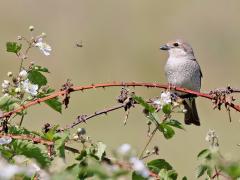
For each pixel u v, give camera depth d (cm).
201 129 1623
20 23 2539
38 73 619
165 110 572
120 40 2534
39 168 532
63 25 2559
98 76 2220
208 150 516
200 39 2594
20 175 478
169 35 2598
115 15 2652
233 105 632
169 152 1501
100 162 519
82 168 505
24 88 595
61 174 492
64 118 1653
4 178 445
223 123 1725
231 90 635
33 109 1550
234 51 2534
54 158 543
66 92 588
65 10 2631
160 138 1542
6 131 572
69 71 2180
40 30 2523
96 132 1638
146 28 2614
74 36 2508
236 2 2691
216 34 2594
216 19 2627
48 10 2616
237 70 2412
